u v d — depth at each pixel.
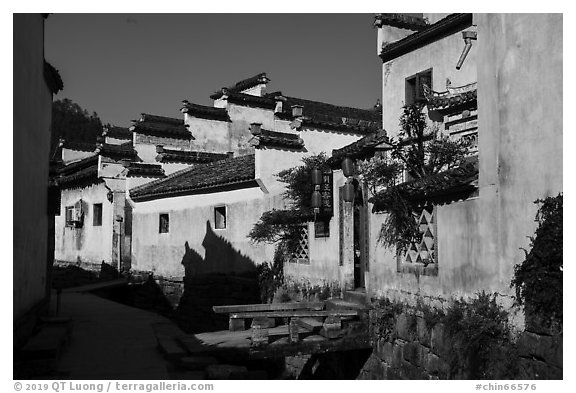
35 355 7.68
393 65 13.33
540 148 6.48
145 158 22.48
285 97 24.69
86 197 24.61
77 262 24.88
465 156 10.41
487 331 6.85
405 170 11.19
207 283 17.20
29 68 8.07
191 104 23.20
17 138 7.32
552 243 6.07
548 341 6.05
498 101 7.19
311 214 12.93
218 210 17.33
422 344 8.29
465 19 11.20
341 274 12.05
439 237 8.28
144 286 20.17
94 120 49.47
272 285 14.66
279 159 15.55
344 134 17.14
